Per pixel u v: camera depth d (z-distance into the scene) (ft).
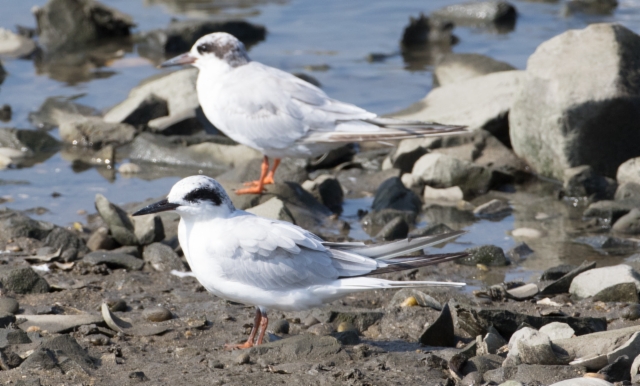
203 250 28.40
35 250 39.09
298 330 31.12
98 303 33.32
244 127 44.65
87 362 27.02
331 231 43.34
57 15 80.23
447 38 79.10
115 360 27.55
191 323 31.24
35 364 26.14
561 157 48.88
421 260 27.07
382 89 66.64
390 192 46.37
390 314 32.01
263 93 44.32
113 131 57.16
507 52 75.41
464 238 42.06
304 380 25.59
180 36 78.79
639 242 40.42
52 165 53.62
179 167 53.57
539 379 25.26
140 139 55.31
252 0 93.40
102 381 25.73
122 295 34.47
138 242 40.37
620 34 50.19
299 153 44.68
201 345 29.58
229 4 91.61
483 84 57.57
